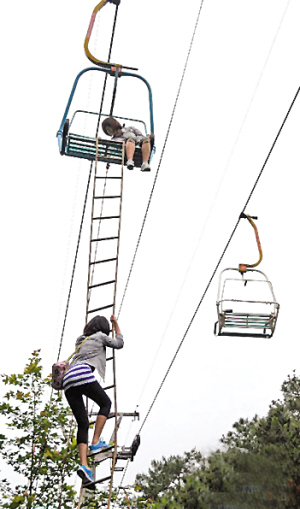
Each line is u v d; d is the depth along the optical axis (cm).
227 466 2236
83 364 491
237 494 2080
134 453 1209
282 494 1972
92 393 486
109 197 630
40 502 738
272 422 2272
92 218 611
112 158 730
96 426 486
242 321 795
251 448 2278
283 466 2033
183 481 2406
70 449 725
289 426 2239
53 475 749
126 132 729
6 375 775
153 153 732
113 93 733
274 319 794
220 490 2145
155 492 3441
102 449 490
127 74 739
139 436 1213
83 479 476
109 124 730
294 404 2492
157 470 3597
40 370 787
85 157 731
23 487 741
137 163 756
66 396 489
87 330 521
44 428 740
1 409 756
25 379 781
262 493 2023
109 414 508
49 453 713
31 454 743
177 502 2241
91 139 724
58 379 495
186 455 3550
